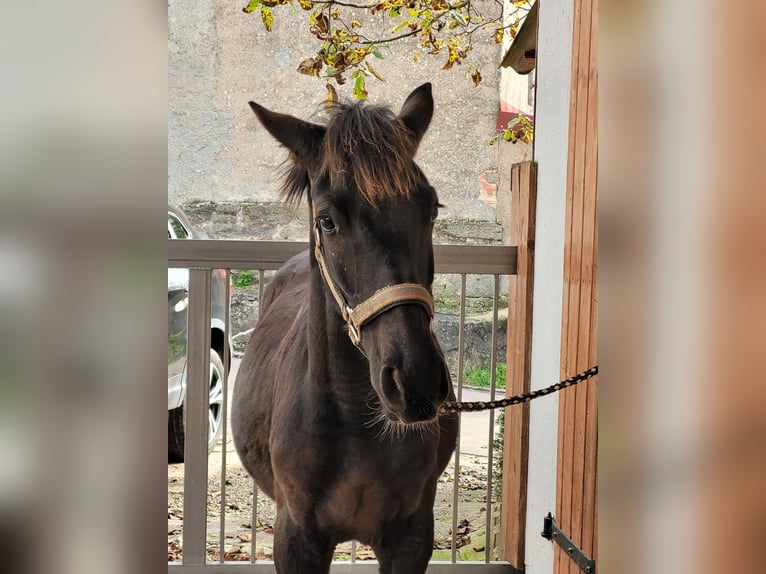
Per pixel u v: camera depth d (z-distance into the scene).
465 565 3.10
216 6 8.18
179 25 8.16
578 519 2.46
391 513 1.95
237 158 8.38
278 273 2.96
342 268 1.66
